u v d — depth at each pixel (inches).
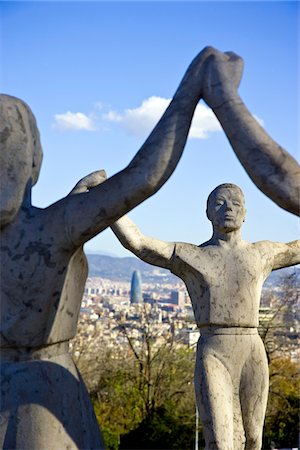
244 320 219.8
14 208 126.6
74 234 126.3
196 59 130.2
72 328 137.7
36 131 134.2
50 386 130.5
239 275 220.8
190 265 220.8
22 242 127.0
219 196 227.3
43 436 128.2
